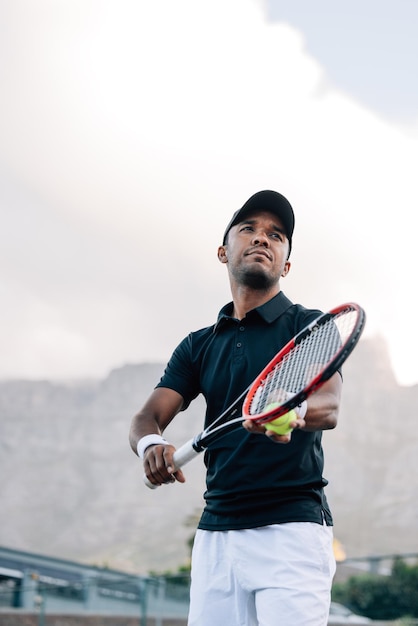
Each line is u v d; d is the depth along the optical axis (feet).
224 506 11.02
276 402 9.79
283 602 10.41
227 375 11.49
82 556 338.95
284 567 10.53
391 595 59.00
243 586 10.81
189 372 12.10
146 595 34.50
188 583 33.96
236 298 11.84
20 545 352.28
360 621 45.44
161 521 361.51
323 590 10.65
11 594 37.09
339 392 10.36
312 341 10.80
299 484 10.77
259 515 10.76
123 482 398.42
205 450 11.45
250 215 11.81
